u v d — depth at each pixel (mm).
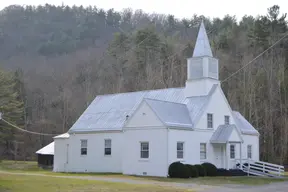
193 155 39000
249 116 68125
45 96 93500
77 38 125312
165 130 36562
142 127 38188
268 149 66188
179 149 37688
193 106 41750
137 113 38781
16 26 126625
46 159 53031
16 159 77375
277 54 77562
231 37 86812
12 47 119188
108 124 43250
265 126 67062
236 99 71688
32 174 37000
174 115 38906
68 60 107438
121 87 83312
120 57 91750
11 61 110875
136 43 89312
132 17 132125
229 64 79938
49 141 84812
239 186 29531
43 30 127688
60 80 98438
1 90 55938
